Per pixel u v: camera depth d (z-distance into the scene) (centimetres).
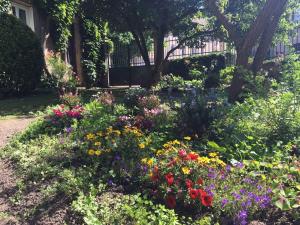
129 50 1947
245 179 374
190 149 470
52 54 1343
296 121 525
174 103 692
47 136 593
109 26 1573
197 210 345
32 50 1183
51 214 366
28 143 577
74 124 605
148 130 581
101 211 342
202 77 1298
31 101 1080
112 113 702
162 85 1286
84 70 1736
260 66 923
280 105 543
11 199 407
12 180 452
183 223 329
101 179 411
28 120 833
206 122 541
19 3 1376
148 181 390
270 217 334
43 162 471
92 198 364
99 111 682
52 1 1467
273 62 1029
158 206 348
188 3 1375
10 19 1131
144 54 1536
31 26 1445
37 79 1220
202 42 1543
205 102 577
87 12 1515
